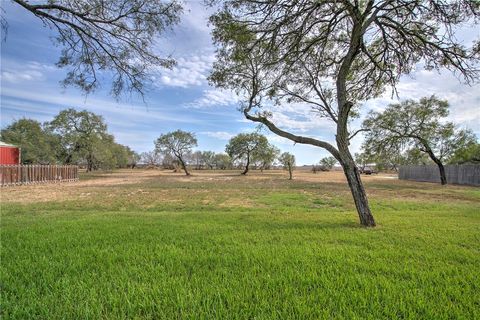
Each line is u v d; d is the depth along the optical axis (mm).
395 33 6680
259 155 48312
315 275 2879
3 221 6461
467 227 5766
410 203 11664
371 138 25516
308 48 6496
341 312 2172
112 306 2240
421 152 26406
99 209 9891
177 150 46375
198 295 2391
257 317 2059
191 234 4957
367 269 3146
